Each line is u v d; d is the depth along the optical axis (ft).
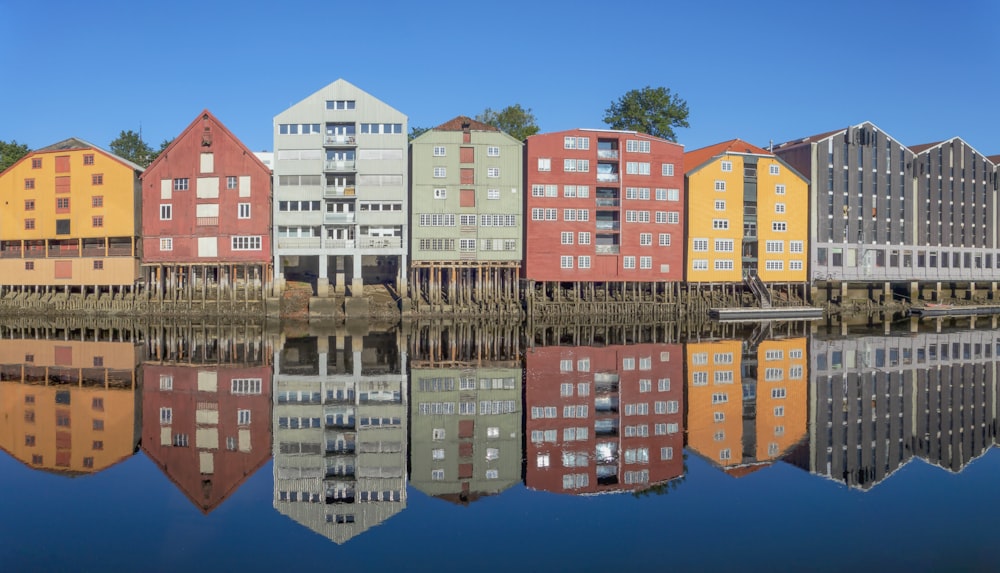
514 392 107.86
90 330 196.34
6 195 243.60
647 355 148.56
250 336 181.68
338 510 59.62
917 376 124.98
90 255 238.48
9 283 243.60
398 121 233.55
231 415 92.27
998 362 142.10
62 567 48.24
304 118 232.32
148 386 111.65
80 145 242.58
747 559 49.44
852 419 93.25
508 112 327.67
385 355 146.82
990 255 307.58
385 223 233.96
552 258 238.89
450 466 71.31
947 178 296.10
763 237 260.62
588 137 240.94
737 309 243.40
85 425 86.84
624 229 244.01
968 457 76.38
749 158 257.96
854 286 290.35
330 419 90.38
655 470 70.23
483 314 235.61
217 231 232.32
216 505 60.49
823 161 268.21
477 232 238.07
